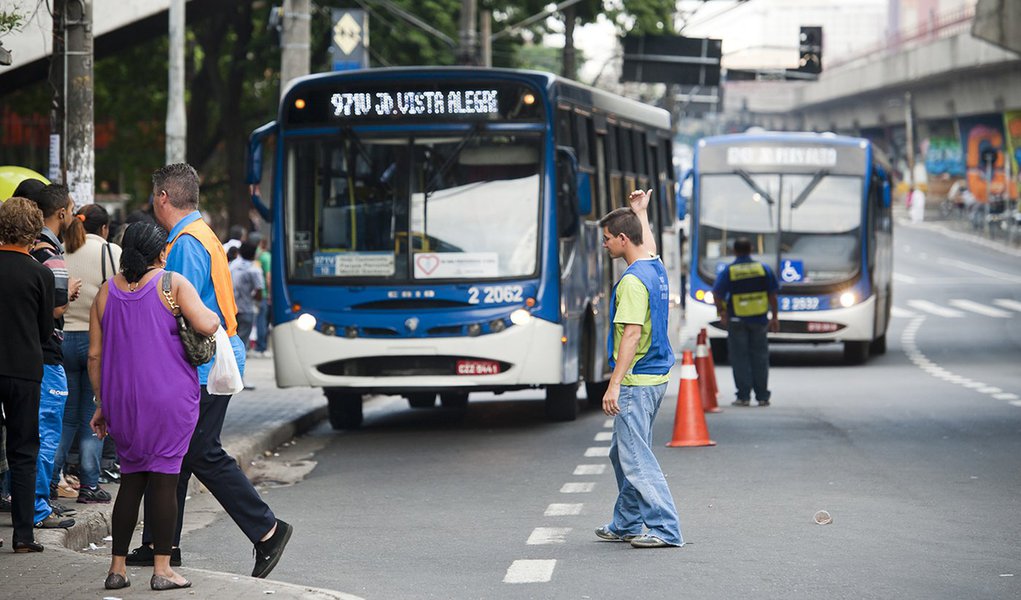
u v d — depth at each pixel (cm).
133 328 1927
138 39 5703
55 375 2375
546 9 9462
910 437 3750
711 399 4400
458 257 3866
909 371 6050
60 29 3606
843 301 6381
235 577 1984
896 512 2630
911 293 12000
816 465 3250
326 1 8769
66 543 2338
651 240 2361
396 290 3866
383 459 3572
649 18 9606
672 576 2084
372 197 3900
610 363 2311
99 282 2612
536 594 1991
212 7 6462
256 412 4278
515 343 3847
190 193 2080
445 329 3859
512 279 3862
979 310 10450
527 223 3878
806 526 2492
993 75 18000
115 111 10144
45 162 9606
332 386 3912
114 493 2759
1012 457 3369
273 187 3978
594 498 2881
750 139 6581
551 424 4222
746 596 1952
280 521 2109
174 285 1939
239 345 2095
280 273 3934
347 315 3881
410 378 3884
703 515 2617
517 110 3897
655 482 2314
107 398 1930
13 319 2153
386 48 8806
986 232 18162
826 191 6500
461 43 7706
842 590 1983
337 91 3919
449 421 4406
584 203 3862
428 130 3900
